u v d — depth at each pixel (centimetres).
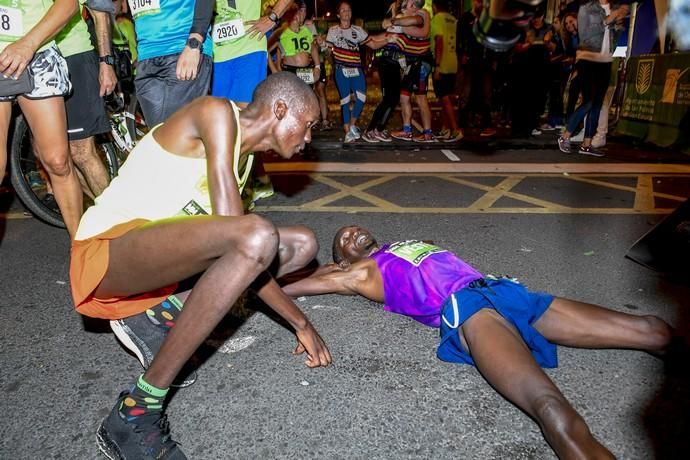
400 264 246
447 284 226
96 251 161
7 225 404
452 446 176
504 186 518
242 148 173
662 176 557
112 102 395
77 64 306
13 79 253
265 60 388
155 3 297
